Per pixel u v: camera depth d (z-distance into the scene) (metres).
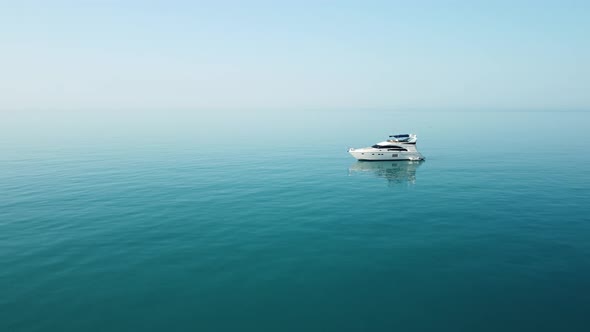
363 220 27.56
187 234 24.52
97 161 55.62
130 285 17.86
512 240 23.31
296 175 45.34
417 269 19.53
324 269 19.59
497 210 29.73
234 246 22.59
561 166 50.19
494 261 20.38
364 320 15.23
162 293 17.19
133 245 22.61
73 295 16.95
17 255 21.06
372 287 17.73
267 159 58.69
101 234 24.38
